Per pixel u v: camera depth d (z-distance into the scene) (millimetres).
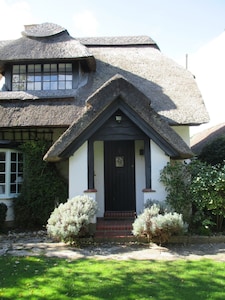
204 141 19062
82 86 15250
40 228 12820
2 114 13438
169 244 9781
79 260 8070
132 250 9164
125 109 11180
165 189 11008
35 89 15383
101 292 5797
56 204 12469
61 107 13734
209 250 9000
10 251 9172
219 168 11445
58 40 16188
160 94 14547
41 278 6605
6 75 15445
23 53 15062
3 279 6562
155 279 6473
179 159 11875
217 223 11086
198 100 14258
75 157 11344
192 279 6438
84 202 10344
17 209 12852
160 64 17609
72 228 9430
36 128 13562
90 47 20062
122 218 12477
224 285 6074
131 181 13453
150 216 9727
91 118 10953
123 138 11391
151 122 10914
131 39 20594
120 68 16797
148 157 11281
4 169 13383
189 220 10695
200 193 10469
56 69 15508
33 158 13188
